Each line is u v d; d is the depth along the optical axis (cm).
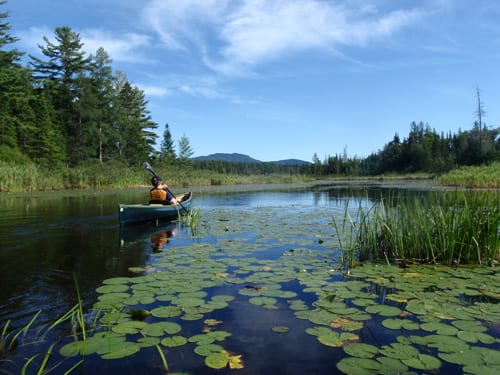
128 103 4869
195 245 577
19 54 3366
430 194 525
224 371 211
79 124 3762
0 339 258
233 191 2361
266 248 551
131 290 351
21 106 3262
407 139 7138
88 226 786
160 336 254
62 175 2419
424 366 210
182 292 343
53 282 385
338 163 7269
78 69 3844
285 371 210
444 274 405
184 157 5572
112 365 220
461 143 6272
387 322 273
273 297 329
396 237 494
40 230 732
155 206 852
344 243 588
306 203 1371
